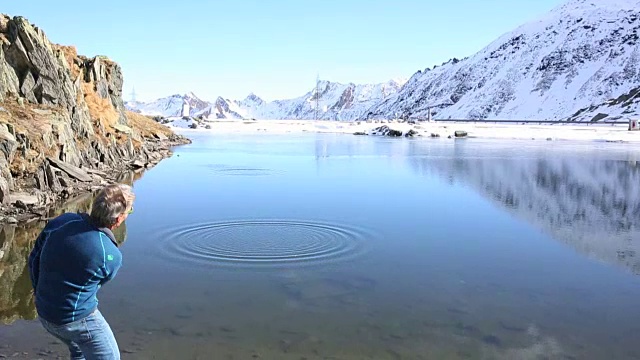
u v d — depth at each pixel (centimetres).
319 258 1278
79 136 2983
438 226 1686
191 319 898
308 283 1095
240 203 2034
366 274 1165
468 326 899
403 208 1988
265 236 1471
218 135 8931
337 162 3959
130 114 6297
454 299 1028
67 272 477
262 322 893
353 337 843
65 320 484
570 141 7369
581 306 1005
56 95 2858
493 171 3391
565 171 3425
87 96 3897
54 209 1845
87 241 479
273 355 773
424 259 1298
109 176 2814
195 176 2966
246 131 10656
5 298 990
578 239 1551
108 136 3512
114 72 4850
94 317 505
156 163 3784
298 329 869
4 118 2245
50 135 2397
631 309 993
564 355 798
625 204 2197
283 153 4853
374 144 6544
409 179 2919
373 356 779
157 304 962
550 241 1522
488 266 1255
